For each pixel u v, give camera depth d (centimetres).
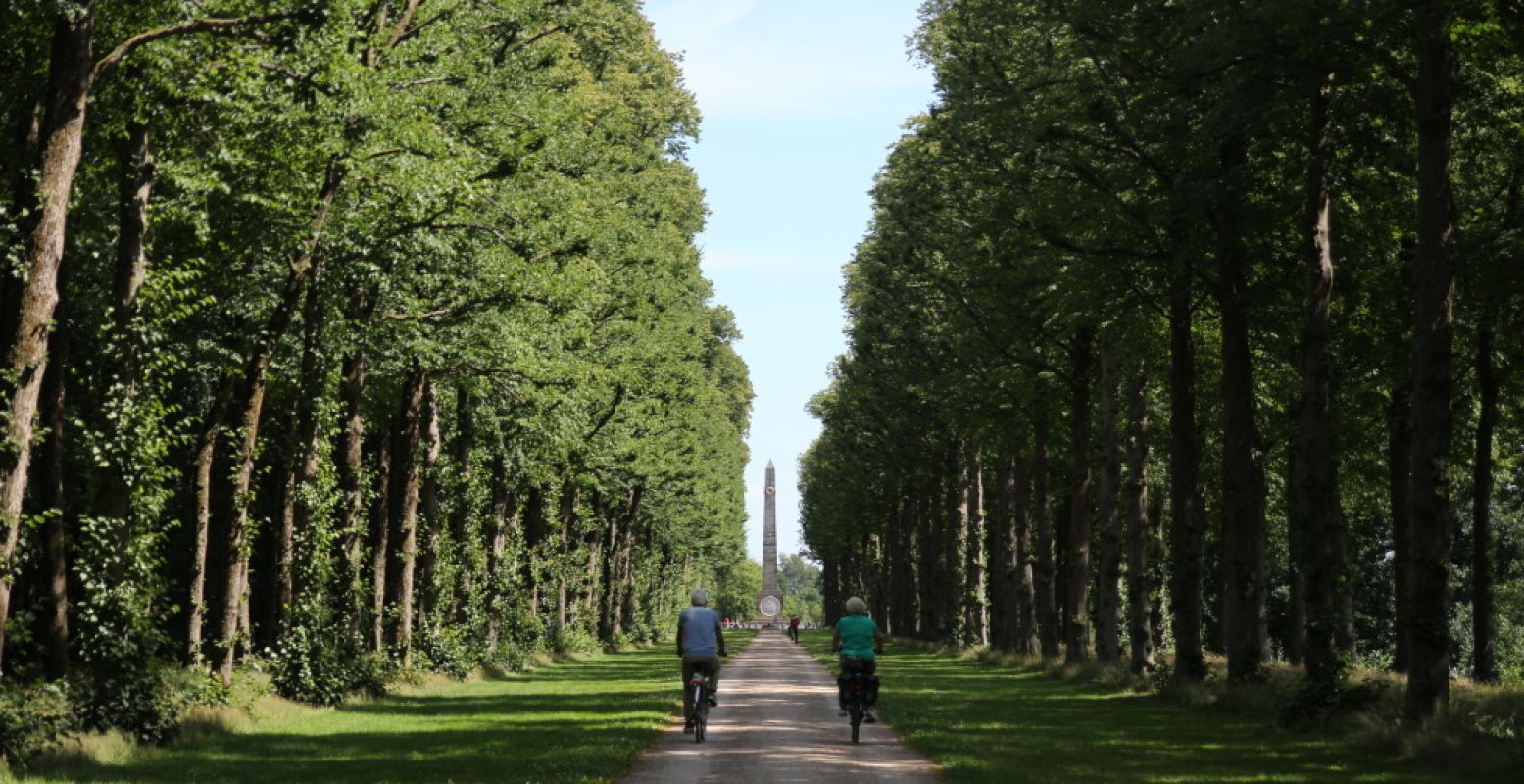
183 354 2734
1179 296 3253
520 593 5744
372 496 3606
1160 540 6081
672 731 2434
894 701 3253
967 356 4647
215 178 2303
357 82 2403
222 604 2647
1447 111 2159
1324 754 2056
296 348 3111
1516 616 6719
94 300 2667
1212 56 2450
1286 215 2753
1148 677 3556
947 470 7462
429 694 3647
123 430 2205
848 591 14850
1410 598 2134
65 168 1856
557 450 4575
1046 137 3186
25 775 1667
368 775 1725
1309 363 2600
